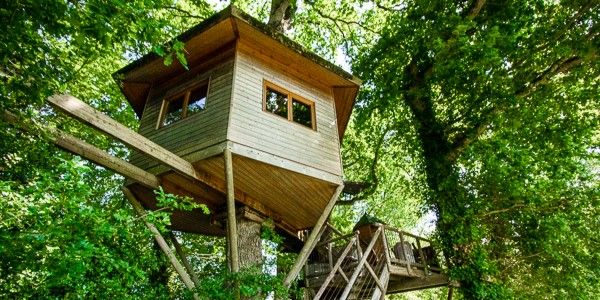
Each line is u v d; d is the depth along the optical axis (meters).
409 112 14.61
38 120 5.31
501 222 11.27
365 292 9.67
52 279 3.99
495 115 10.82
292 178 8.16
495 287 10.22
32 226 3.91
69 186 3.91
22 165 5.61
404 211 22.12
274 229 10.37
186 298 6.95
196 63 8.73
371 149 17.23
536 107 10.48
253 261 8.38
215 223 9.02
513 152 10.35
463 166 11.80
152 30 4.61
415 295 21.53
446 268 10.96
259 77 8.21
